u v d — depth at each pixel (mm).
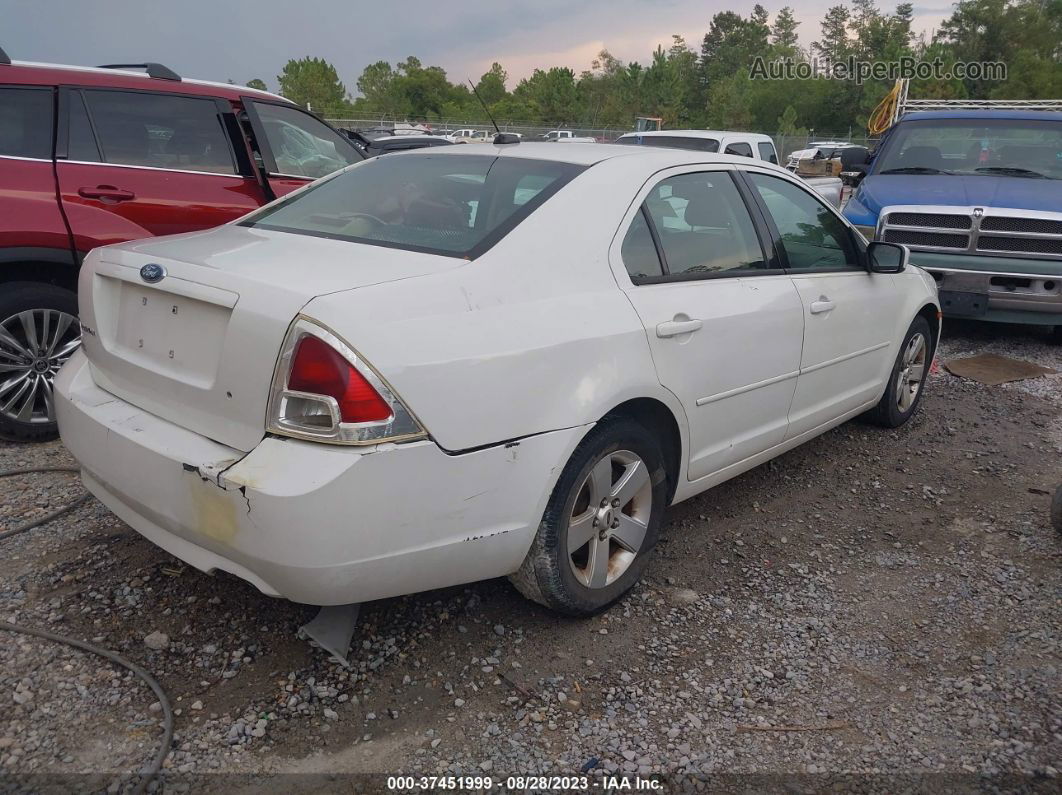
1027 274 7367
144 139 5285
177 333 2807
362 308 2514
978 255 7531
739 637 3273
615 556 3408
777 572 3781
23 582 3344
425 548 2646
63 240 4723
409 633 3162
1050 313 7477
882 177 8797
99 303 3119
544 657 3076
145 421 2871
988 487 4789
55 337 4805
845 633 3334
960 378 6934
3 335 4629
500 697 2859
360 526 2482
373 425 2469
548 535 2990
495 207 3209
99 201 4973
